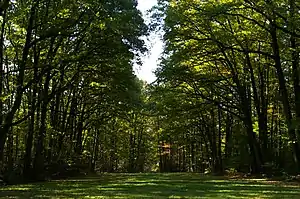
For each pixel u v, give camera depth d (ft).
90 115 151.02
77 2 72.79
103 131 182.19
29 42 69.92
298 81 93.20
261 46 104.22
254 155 114.32
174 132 155.12
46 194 55.88
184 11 96.68
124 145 231.91
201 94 113.19
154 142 248.73
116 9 83.25
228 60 106.93
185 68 108.88
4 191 61.98
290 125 88.58
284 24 84.02
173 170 256.52
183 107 118.42
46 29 69.82
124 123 197.88
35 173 94.99
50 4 72.59
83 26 77.20
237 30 96.89
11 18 69.82
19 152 120.16
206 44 102.22
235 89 112.57
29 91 90.74
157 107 122.11
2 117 70.28
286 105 91.86
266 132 112.78
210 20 95.76
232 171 136.87
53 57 75.56
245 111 110.52
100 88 123.65
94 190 63.57
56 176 111.65
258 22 91.50
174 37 100.83
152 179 104.12
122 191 61.11
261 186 71.92
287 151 110.73
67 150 120.78
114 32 83.20
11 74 87.97
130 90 119.24
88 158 163.02
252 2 83.97
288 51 92.63
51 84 116.78
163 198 48.70
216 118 170.81
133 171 240.94
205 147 195.11
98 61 91.09
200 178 108.37
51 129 102.99
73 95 128.16
